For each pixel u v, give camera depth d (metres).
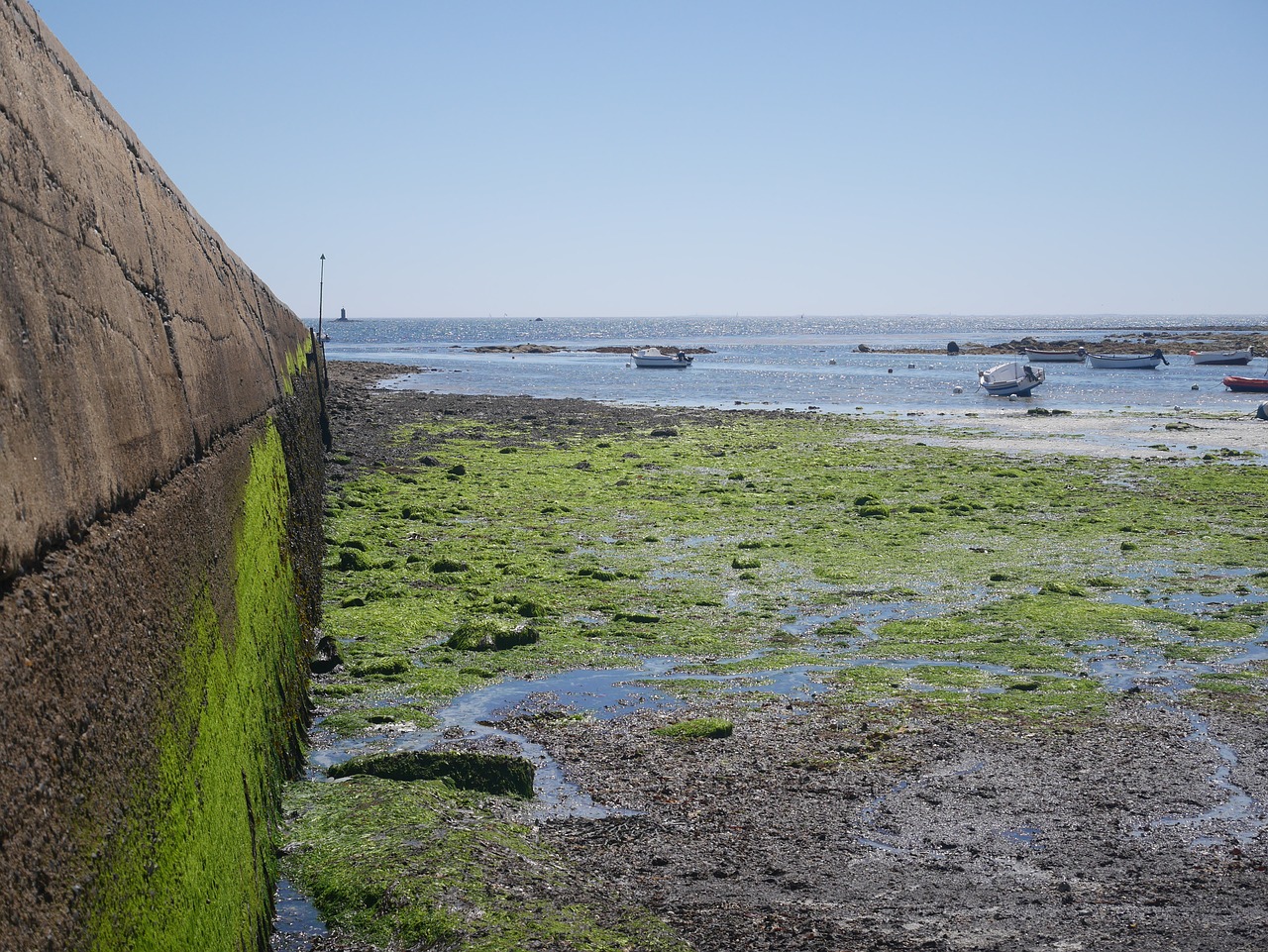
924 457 42.03
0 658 2.92
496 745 12.93
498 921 7.97
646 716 14.09
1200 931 8.66
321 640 16.03
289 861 8.97
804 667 16.33
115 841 3.72
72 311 4.07
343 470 34.59
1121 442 47.75
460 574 21.77
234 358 9.86
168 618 5.05
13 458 3.20
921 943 8.35
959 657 16.75
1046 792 11.73
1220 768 12.46
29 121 3.88
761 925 8.59
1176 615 18.75
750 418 58.44
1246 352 102.25
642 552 24.45
